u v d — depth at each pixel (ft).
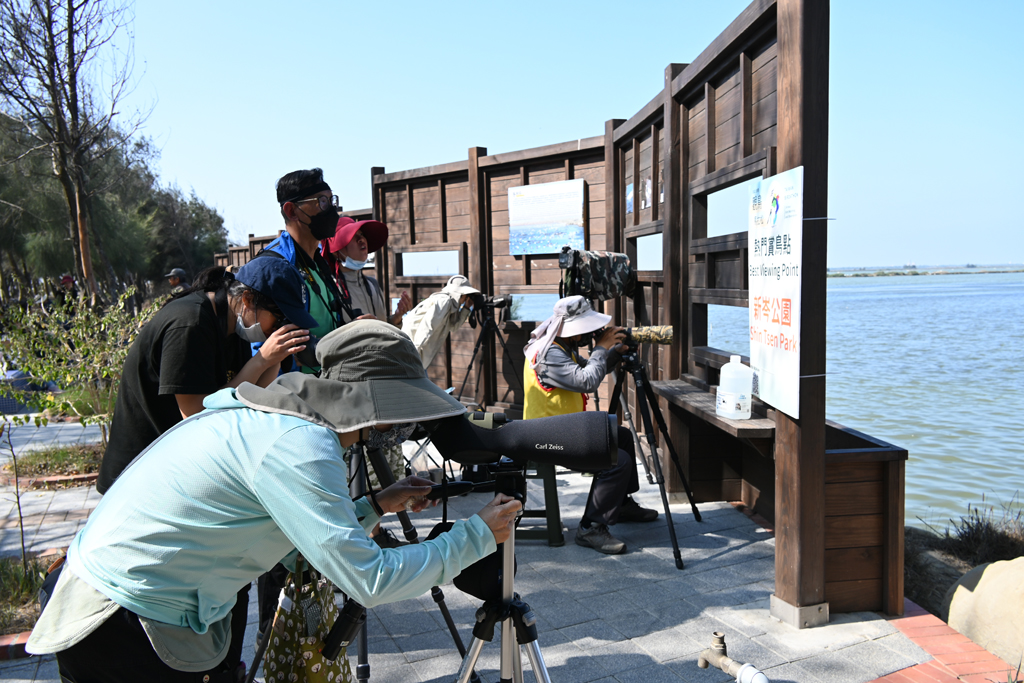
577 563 12.78
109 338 18.72
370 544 4.57
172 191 99.76
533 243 22.18
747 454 15.69
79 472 18.90
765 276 10.64
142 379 7.47
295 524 4.46
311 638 6.14
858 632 9.95
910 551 14.23
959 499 19.71
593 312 13.88
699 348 15.15
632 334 13.96
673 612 10.77
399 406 4.81
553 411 13.84
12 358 17.95
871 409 34.45
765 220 10.54
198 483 4.67
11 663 9.59
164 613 4.74
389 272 27.50
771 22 10.78
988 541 14.24
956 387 40.70
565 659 9.43
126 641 4.78
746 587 11.61
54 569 5.67
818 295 9.48
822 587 10.14
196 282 8.00
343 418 4.76
